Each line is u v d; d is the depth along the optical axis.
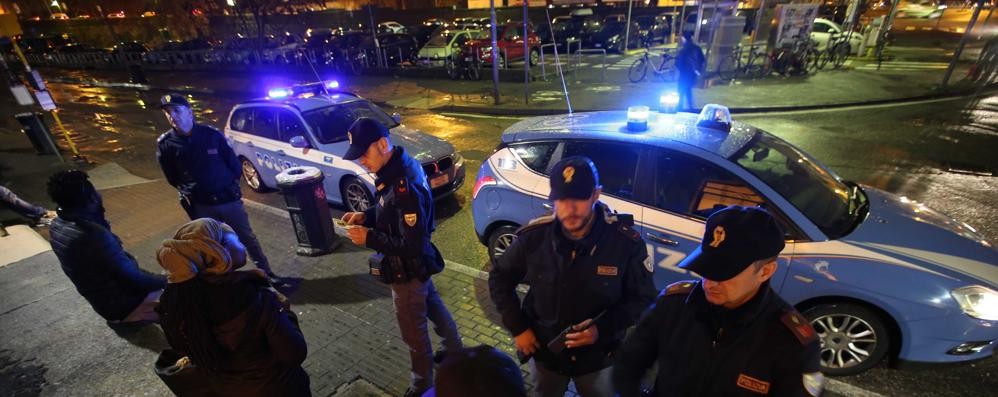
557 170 1.81
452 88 15.54
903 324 2.84
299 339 2.03
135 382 3.18
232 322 1.82
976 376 3.11
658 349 1.65
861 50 16.83
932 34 22.27
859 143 8.27
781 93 12.01
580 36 22.00
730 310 1.42
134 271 3.63
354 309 3.97
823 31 16.55
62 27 38.28
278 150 6.70
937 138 8.38
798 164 3.51
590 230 1.92
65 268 3.39
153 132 12.51
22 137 12.17
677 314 1.55
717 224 1.35
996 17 17.62
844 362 3.13
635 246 1.94
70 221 3.28
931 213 3.36
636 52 20.97
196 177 3.84
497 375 1.08
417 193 2.42
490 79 16.50
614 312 1.98
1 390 3.16
